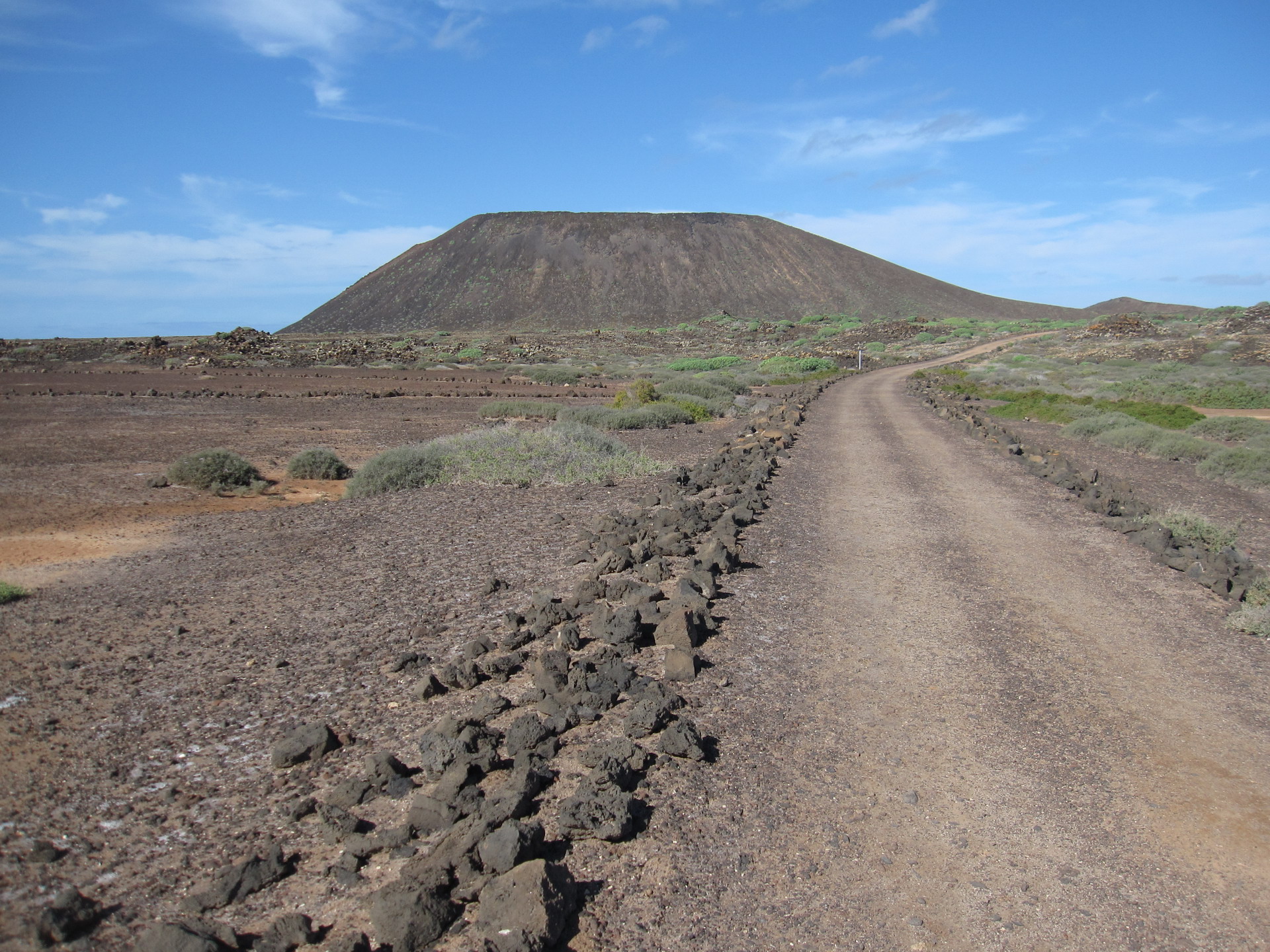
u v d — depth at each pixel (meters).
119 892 3.29
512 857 3.27
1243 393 34.44
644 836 3.73
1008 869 3.57
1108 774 4.43
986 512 11.97
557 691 5.16
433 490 13.79
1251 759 4.62
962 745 4.73
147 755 4.48
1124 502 12.38
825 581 8.20
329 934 3.02
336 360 63.44
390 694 5.30
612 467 15.78
